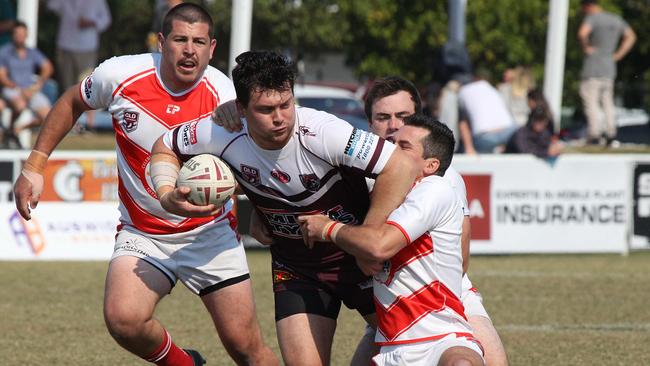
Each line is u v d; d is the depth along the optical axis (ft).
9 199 126.82
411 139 54.75
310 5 329.31
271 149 54.13
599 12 171.22
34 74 169.17
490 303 103.45
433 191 52.54
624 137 259.39
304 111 54.65
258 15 320.50
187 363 63.36
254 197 57.06
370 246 50.93
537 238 135.23
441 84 157.48
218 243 61.82
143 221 61.98
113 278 60.34
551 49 168.45
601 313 98.63
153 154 57.77
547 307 101.50
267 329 90.63
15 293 106.22
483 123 151.33
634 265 128.98
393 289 53.06
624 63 311.68
